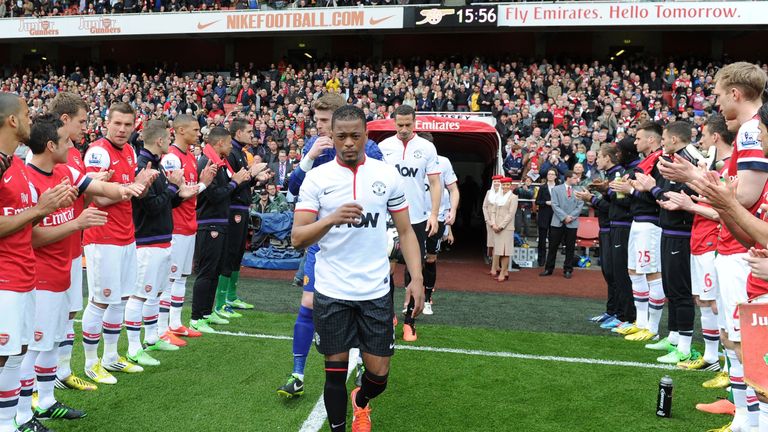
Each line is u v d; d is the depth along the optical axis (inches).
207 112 823.7
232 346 218.2
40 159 142.3
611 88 724.7
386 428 147.4
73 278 163.6
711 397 172.9
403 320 272.8
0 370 122.6
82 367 191.2
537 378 187.6
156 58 1129.4
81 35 949.2
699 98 695.7
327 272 126.0
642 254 236.1
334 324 124.6
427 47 1034.7
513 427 149.2
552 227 423.2
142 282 197.0
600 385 182.1
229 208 244.8
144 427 145.7
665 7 794.2
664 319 287.1
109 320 182.9
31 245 128.3
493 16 832.9
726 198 103.7
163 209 197.8
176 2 954.1
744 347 94.7
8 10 1021.8
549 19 823.1
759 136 115.9
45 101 899.4
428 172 223.5
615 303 272.5
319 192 123.6
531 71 811.4
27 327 127.8
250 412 156.2
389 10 863.1
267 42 1096.2
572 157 573.0
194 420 150.3
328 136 167.8
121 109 178.2
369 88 781.9
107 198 164.6
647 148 228.8
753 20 777.6
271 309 286.7
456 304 314.7
